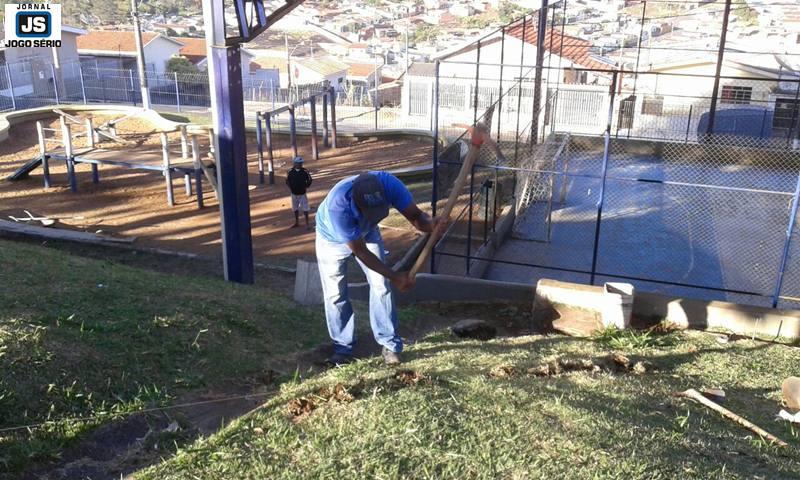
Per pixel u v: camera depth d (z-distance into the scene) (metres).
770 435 4.78
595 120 26.41
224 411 4.49
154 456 3.87
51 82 37.62
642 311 8.48
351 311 5.59
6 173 18.14
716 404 5.32
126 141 21.27
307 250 12.45
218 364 5.15
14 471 3.54
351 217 4.66
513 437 3.91
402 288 4.84
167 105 38.31
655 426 4.52
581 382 5.50
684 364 6.66
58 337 4.78
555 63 31.47
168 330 5.43
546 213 14.85
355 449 3.78
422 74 34.66
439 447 3.77
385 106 41.41
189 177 16.30
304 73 56.81
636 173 17.91
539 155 15.87
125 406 4.27
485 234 12.09
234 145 9.52
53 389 4.21
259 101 39.94
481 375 5.20
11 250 7.98
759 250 12.61
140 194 16.27
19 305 5.35
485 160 16.17
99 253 12.12
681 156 19.33
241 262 10.04
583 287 8.16
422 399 4.39
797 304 10.27
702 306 8.27
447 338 7.04
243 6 9.30
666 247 12.81
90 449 3.87
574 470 3.55
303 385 4.82
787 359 7.05
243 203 9.84
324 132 22.00
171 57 48.72
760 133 22.48
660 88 28.61
